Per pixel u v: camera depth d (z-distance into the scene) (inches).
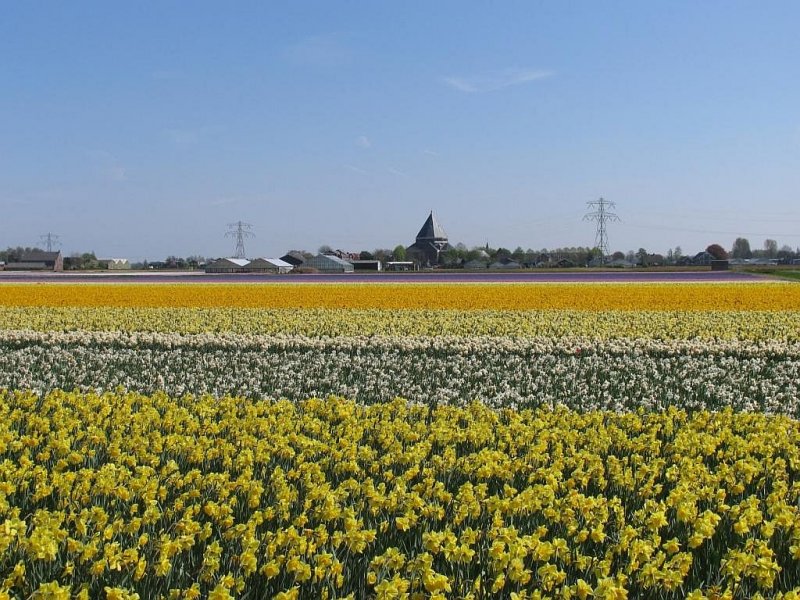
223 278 2984.7
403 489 352.5
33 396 601.6
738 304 1578.5
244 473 372.5
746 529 314.2
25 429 508.1
